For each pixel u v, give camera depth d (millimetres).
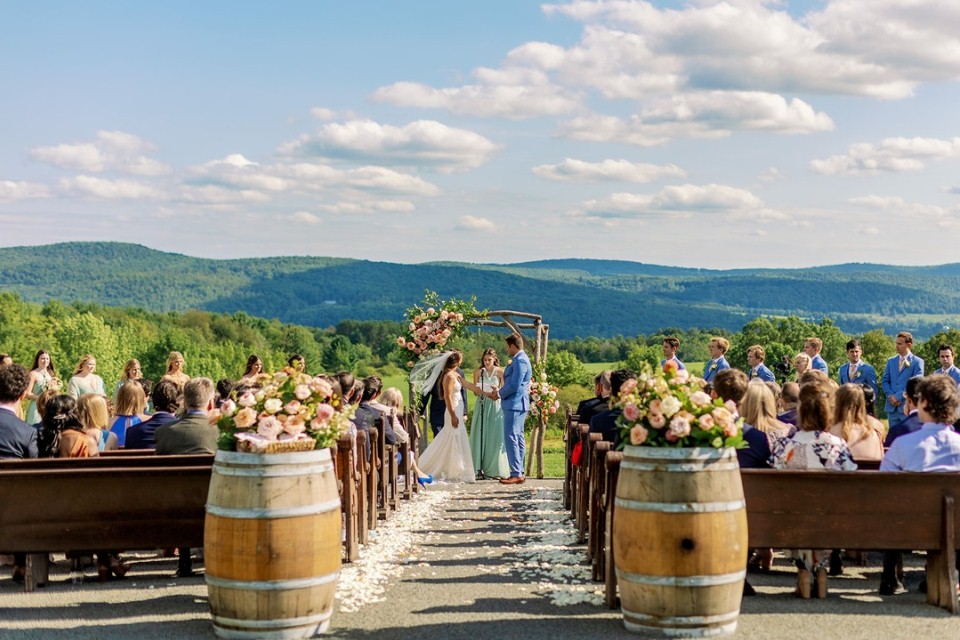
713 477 6066
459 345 17453
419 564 8500
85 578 7961
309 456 6129
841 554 8891
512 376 15164
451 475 15422
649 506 6070
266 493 5988
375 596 7242
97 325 92750
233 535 5992
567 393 47188
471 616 6648
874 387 14758
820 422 7254
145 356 99500
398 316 198375
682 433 5984
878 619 6473
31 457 8102
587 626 6367
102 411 8805
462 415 15508
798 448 7254
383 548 9266
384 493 11133
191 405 8352
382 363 105688
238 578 5984
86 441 8430
